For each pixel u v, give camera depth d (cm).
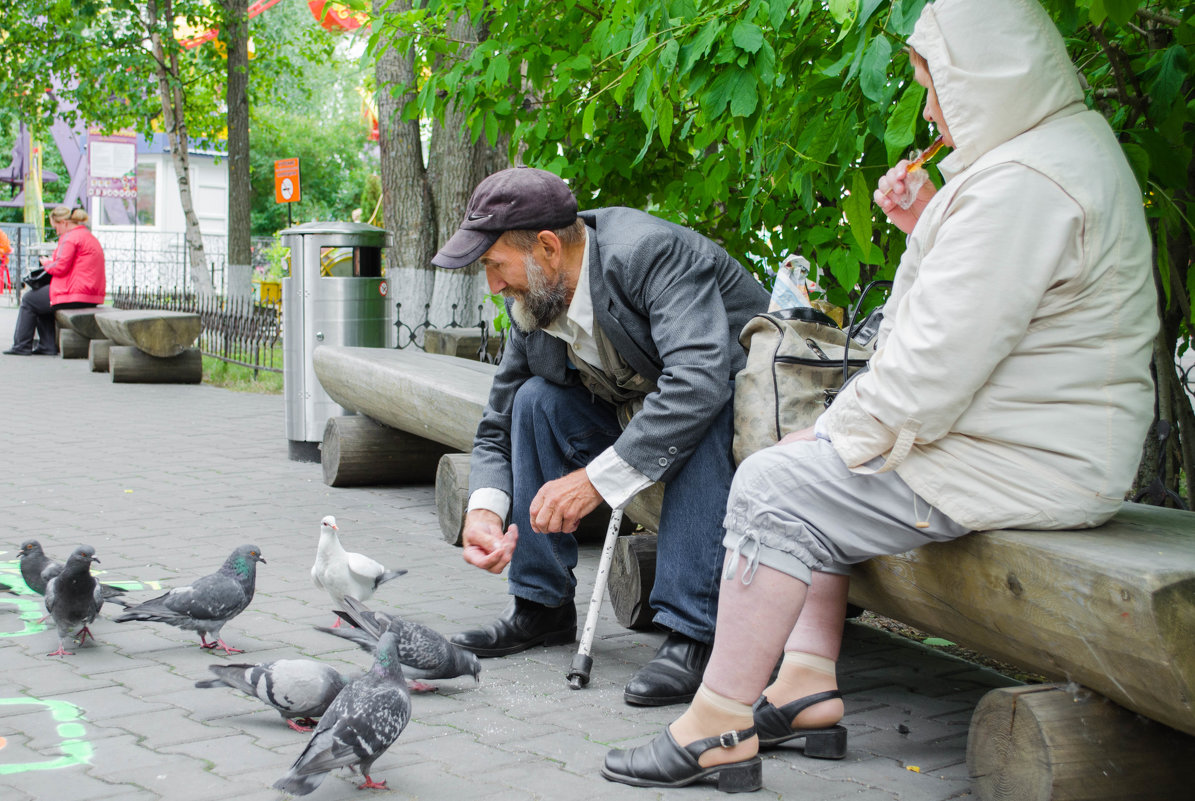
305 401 797
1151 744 242
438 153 1141
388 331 811
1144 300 239
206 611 373
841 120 353
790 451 263
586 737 310
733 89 330
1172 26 353
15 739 299
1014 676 384
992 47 239
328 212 4450
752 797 271
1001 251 228
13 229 3422
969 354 230
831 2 286
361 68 574
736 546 265
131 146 2277
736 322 355
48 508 625
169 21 1784
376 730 260
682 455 326
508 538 355
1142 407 242
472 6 546
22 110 2028
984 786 253
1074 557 223
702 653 344
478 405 508
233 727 311
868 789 278
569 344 357
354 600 353
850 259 442
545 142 556
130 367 1270
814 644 299
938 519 251
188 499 659
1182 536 241
